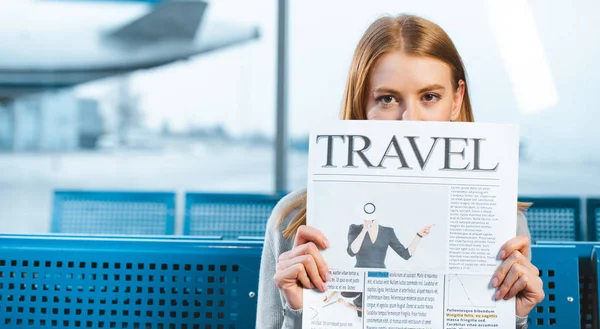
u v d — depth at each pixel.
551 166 5.29
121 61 6.81
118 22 6.75
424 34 1.07
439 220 0.92
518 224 1.10
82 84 7.02
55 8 6.85
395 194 0.93
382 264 0.93
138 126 7.04
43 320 1.26
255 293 1.25
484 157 0.92
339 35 5.23
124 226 2.73
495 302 0.92
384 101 1.08
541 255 1.22
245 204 2.71
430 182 0.93
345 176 0.94
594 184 5.30
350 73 1.12
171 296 1.26
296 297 0.96
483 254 0.92
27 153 7.36
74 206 2.74
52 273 1.26
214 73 6.49
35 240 1.27
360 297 0.93
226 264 1.25
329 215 0.94
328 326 0.93
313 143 0.95
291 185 6.12
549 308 1.22
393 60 1.06
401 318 0.92
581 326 1.27
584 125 5.12
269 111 6.41
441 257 0.92
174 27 6.52
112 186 7.54
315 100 5.30
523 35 4.93
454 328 0.92
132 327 1.26
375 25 1.10
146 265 1.26
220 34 6.36
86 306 1.26
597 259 1.19
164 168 7.50
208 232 2.70
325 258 0.93
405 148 0.93
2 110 7.16
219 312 1.25
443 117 1.08
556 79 5.02
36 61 6.95
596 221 2.56
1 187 7.38
